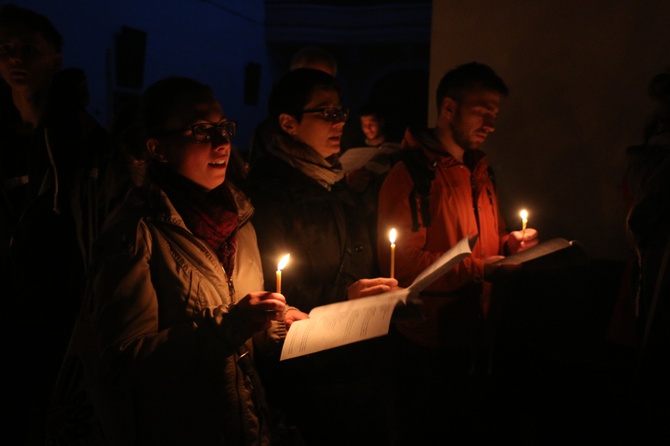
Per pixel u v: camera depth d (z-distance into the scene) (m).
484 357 2.46
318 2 13.82
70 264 2.22
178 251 1.45
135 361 1.36
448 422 2.45
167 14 10.02
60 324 2.25
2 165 2.43
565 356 3.57
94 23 8.30
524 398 3.13
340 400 2.00
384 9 13.78
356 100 14.74
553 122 3.78
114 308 1.36
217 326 1.39
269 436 1.60
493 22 3.82
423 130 2.46
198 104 1.49
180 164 1.50
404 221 2.30
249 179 2.01
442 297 2.32
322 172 2.06
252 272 1.67
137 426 1.44
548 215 3.86
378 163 2.59
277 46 14.05
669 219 2.13
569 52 3.70
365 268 2.15
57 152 2.18
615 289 3.72
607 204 3.72
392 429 2.40
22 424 2.27
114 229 1.42
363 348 2.11
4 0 6.66
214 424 1.46
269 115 2.15
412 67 14.20
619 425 2.75
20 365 2.28
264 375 1.98
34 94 2.43
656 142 2.37
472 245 1.86
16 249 2.24
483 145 3.95
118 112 1.63
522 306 3.63
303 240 1.97
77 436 1.49
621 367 3.46
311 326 1.54
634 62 3.58
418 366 2.38
